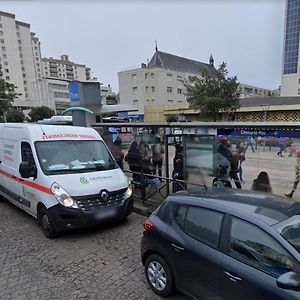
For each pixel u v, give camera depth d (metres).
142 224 5.79
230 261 2.60
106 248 4.69
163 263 3.29
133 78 59.22
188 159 6.38
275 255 2.37
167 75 59.03
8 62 90.19
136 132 7.69
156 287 3.40
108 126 7.96
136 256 4.39
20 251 4.62
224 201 3.04
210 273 2.75
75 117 13.13
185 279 3.04
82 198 4.96
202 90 28.17
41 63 111.38
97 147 6.27
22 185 5.90
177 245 3.09
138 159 7.61
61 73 119.25
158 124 6.54
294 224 2.61
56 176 5.20
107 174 5.63
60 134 6.05
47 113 66.06
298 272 2.17
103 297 3.36
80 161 5.75
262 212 2.75
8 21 89.56
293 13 60.75
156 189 7.40
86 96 13.15
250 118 32.41
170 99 59.91
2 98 28.75
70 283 3.66
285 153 4.92
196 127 5.90
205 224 2.96
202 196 3.29
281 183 5.04
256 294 2.35
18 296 3.40
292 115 30.19
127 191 5.66
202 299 2.86
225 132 5.55
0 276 3.86
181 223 3.20
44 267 4.09
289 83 63.50
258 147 5.25
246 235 2.61
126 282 3.68
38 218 5.45
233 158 5.64
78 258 4.35
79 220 4.89
